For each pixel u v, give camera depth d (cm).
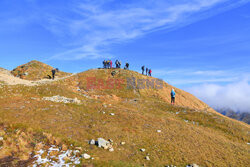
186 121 2562
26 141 997
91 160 922
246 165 1289
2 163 744
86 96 3422
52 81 4444
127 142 1370
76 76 5344
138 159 1112
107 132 1499
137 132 1608
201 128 2239
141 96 4553
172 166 1095
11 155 832
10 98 2064
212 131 2195
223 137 2019
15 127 1204
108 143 1255
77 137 1293
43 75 5775
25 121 1395
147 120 2038
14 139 1002
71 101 2430
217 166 1196
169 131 1762
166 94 5181
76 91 3750
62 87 3453
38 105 1950
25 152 880
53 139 1097
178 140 1555
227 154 1441
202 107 5206
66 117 1730
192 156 1288
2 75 3572
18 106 1808
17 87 2745
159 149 1328
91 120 1770
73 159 902
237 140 2039
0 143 920
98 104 2534
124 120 1906
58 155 920
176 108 3170
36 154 890
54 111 1831
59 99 2462
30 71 5844
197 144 1535
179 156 1254
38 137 1110
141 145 1360
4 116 1434
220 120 2619
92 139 1251
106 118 1894
